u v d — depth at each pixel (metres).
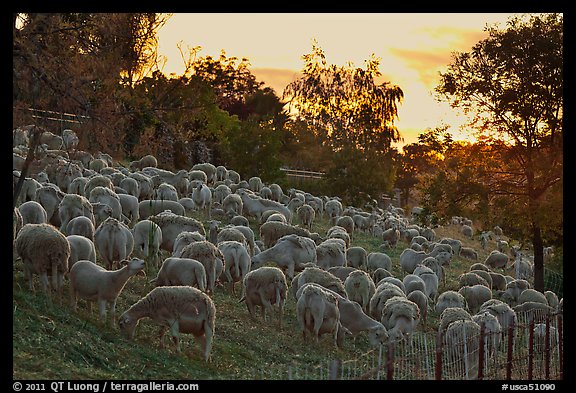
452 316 25.94
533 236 44.69
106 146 21.98
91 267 20.72
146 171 46.12
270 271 25.69
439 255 40.22
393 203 91.44
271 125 67.19
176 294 20.19
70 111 21.34
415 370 22.19
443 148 44.12
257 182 53.78
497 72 42.84
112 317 20.78
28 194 29.11
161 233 28.44
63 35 21.02
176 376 18.81
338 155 73.75
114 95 21.64
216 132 62.81
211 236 32.44
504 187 43.25
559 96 41.78
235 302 27.52
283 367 21.88
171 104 22.09
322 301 24.30
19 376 16.28
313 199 55.78
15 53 20.36
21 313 19.03
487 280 38.94
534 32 42.03
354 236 51.69
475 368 23.41
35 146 22.52
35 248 20.36
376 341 24.94
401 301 26.27
